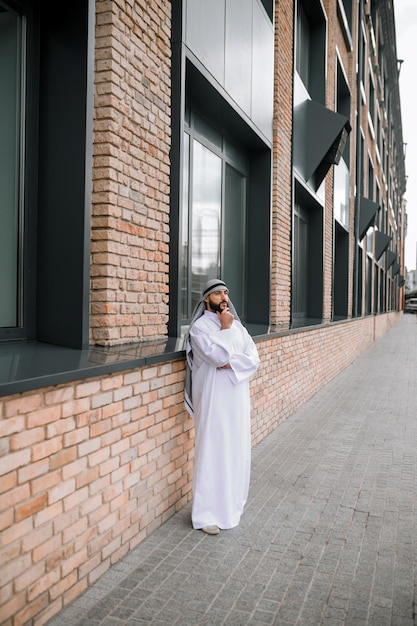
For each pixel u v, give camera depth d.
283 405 8.05
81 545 3.17
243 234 8.56
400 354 19.50
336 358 13.35
